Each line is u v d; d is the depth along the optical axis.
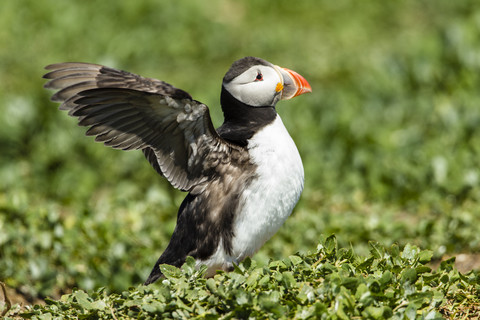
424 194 12.68
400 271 7.14
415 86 17.50
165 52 22.30
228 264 7.86
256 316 6.37
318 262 7.24
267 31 23.55
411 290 6.79
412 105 16.56
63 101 7.51
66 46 22.47
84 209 11.25
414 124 16.02
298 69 21.11
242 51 22.48
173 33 23.00
